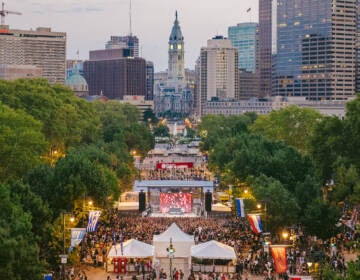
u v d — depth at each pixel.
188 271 184.62
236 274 178.62
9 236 138.12
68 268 175.00
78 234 166.25
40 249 163.75
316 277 170.00
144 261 186.88
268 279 171.75
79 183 194.38
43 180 194.00
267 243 191.12
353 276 122.50
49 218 168.88
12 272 134.25
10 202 152.12
